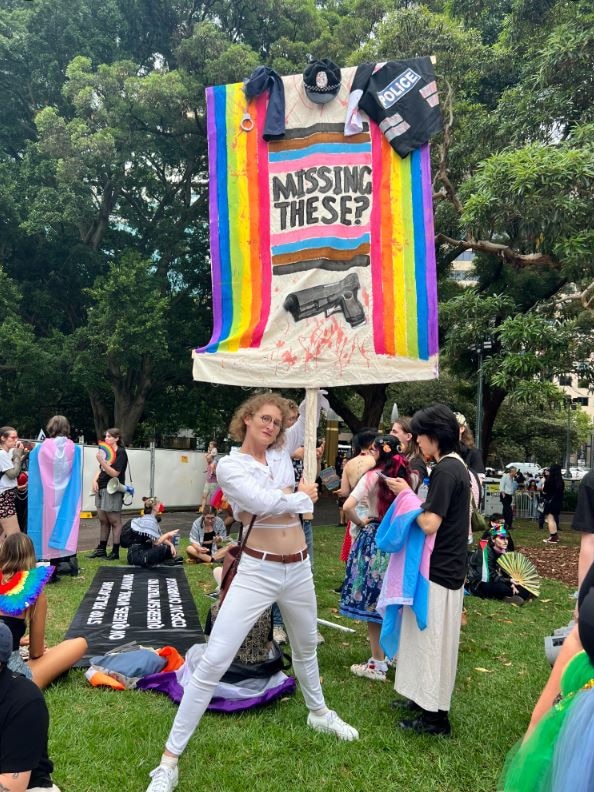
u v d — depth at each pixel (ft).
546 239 32.07
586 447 198.08
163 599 21.21
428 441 12.47
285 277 16.25
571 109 35.68
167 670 14.46
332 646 17.33
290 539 10.89
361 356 15.85
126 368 67.10
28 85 68.95
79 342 65.31
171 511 55.06
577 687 5.81
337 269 16.14
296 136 16.46
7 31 66.80
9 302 62.18
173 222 71.61
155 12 66.54
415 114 16.16
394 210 16.15
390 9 60.90
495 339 50.16
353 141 16.33
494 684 14.94
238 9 65.87
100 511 28.84
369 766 10.78
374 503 15.17
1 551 12.67
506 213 31.45
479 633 19.40
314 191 16.34
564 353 42.24
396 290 16.01
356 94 16.22
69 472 24.12
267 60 64.64
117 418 72.95
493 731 12.30
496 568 24.80
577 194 30.32
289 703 13.29
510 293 57.00
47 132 58.85
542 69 35.17
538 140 35.35
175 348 70.38
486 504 56.95
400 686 12.09
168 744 9.93
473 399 80.18
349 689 14.21
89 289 61.72
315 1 71.92
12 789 7.20
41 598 13.34
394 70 16.29
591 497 9.68
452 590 11.87
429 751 11.36
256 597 10.45
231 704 12.77
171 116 61.62
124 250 68.13
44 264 72.33
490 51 45.34
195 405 82.84
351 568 15.20
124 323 58.54
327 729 11.85
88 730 11.62
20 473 23.76
